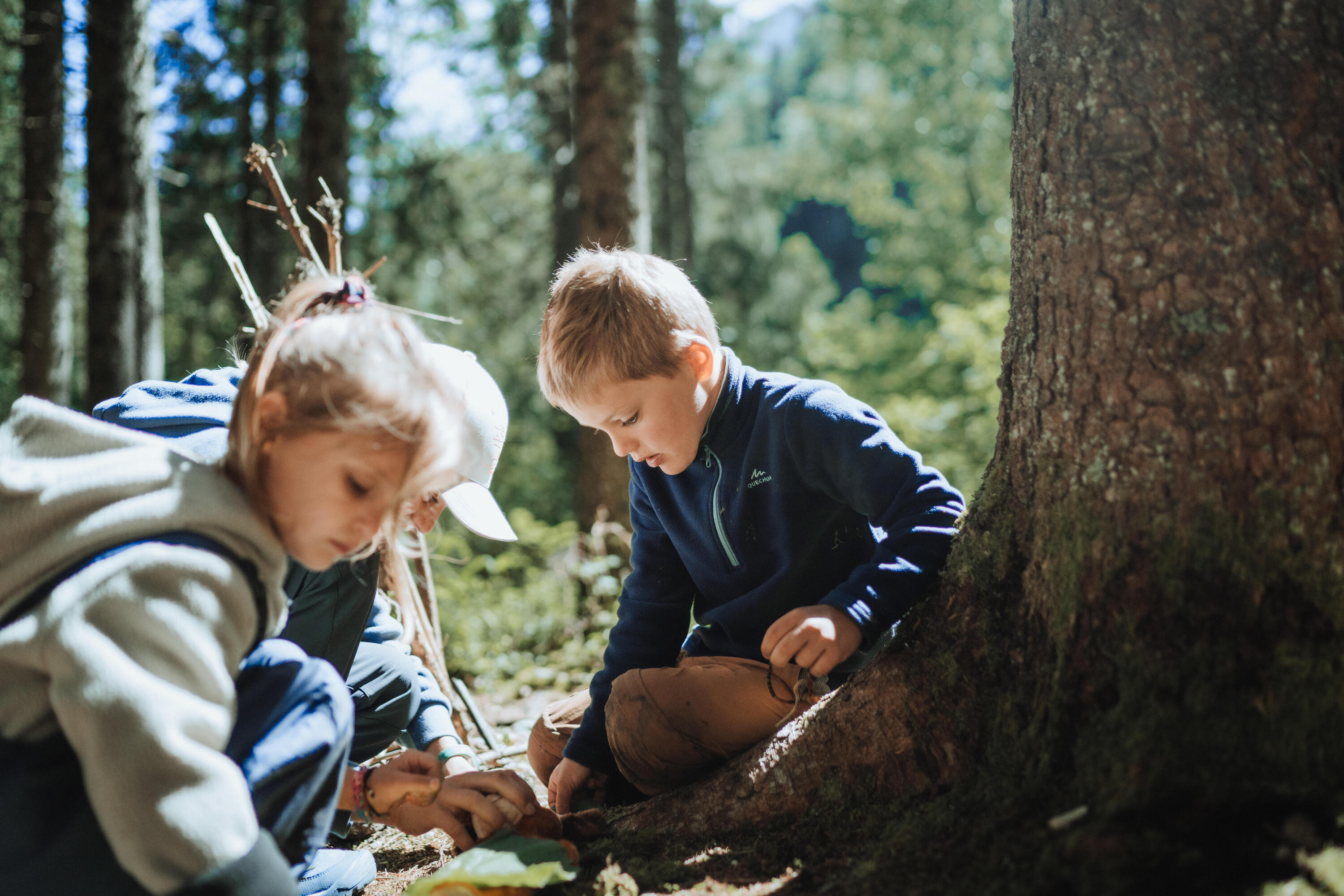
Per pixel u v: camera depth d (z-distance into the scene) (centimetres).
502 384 1412
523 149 1410
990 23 1748
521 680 433
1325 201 135
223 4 1144
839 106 2106
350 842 223
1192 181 140
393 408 121
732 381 203
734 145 2136
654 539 225
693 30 1611
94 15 716
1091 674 140
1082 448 148
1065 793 135
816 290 1897
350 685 202
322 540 127
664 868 155
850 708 167
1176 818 118
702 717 189
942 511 178
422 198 1195
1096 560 142
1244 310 135
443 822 163
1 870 114
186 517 118
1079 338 149
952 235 1941
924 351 1462
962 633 161
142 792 105
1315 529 129
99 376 726
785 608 205
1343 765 120
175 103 1147
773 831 164
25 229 915
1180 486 137
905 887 130
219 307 1240
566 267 207
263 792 124
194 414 185
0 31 973
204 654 112
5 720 111
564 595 569
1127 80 146
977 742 156
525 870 135
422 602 265
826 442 192
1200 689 128
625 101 666
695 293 204
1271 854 113
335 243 272
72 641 108
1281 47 138
